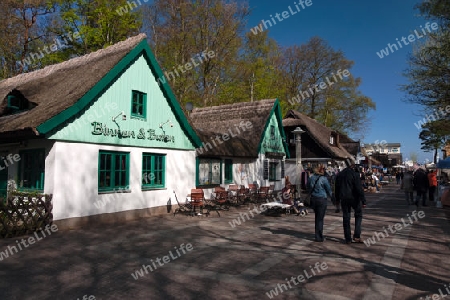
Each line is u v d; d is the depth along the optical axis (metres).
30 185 10.85
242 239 9.19
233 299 5.07
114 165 11.88
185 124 14.70
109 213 11.51
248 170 20.11
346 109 44.28
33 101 11.59
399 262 6.91
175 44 26.11
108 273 6.25
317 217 8.85
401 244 8.49
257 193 18.44
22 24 24.69
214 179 17.16
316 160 28.66
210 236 9.59
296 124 28.73
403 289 5.44
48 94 12.05
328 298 5.08
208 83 28.31
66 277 6.00
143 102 13.11
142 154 12.95
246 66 29.17
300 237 9.43
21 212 9.14
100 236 9.38
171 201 14.18
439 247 8.18
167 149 14.13
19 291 5.32
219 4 26.41
